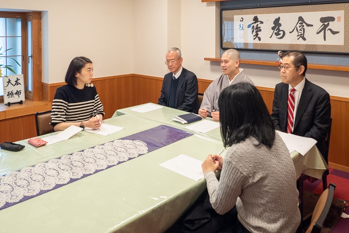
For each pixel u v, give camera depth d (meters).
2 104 3.84
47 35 3.84
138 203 1.43
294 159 1.98
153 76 4.56
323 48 3.24
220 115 1.42
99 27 4.30
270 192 1.34
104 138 2.23
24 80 4.10
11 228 1.26
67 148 2.05
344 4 3.04
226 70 2.86
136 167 1.79
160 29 4.31
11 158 1.89
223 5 3.93
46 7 3.75
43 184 1.59
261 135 1.35
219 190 1.39
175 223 1.73
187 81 3.22
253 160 1.33
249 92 1.36
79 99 2.61
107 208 1.39
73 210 1.38
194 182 1.63
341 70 3.07
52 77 3.95
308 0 3.26
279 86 2.80
